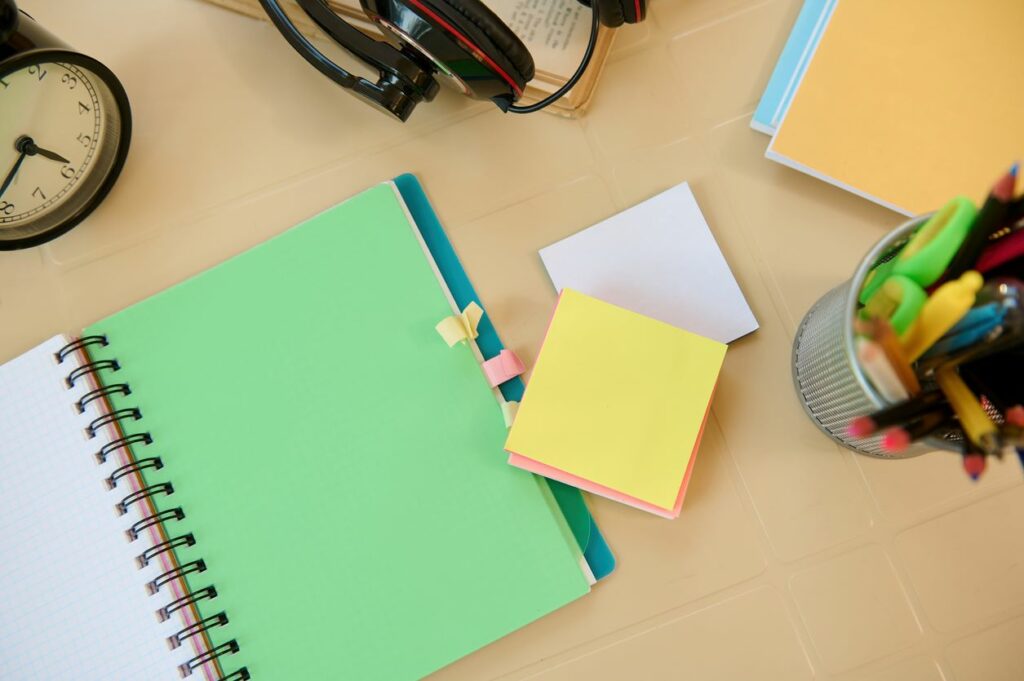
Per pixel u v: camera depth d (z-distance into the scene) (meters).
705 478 0.59
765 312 0.60
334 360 0.61
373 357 0.61
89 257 0.63
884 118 0.57
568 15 0.60
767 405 0.59
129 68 0.64
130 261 0.63
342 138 0.63
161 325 0.62
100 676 0.60
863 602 0.58
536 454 0.55
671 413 0.55
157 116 0.63
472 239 0.62
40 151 0.57
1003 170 0.56
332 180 0.63
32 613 0.61
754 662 0.58
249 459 0.61
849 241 0.60
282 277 0.61
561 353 0.55
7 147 0.55
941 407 0.40
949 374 0.40
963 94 0.56
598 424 0.55
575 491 0.60
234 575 0.61
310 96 0.63
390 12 0.48
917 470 0.59
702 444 0.59
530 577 0.59
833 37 0.57
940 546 0.58
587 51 0.54
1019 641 0.57
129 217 0.63
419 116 0.62
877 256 0.44
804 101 0.57
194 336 0.62
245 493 0.61
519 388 0.61
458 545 0.60
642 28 0.62
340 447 0.61
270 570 0.61
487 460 0.60
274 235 0.63
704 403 0.55
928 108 0.57
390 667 0.59
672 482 0.55
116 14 0.64
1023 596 0.58
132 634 0.60
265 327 0.61
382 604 0.60
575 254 0.60
